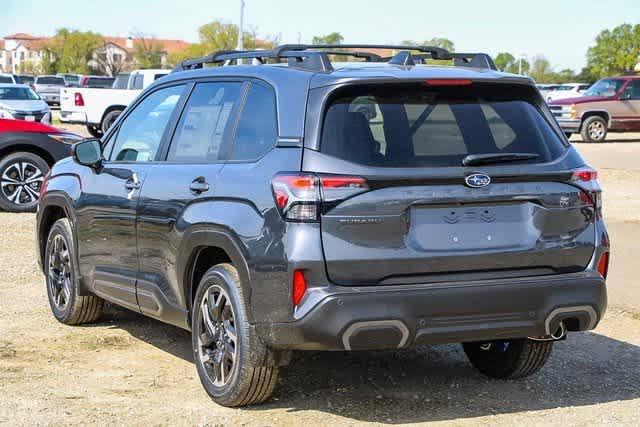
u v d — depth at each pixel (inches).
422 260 202.1
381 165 201.6
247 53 240.5
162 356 269.6
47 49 5201.8
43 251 317.4
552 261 213.9
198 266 234.5
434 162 205.0
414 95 211.9
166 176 242.4
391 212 200.5
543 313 210.5
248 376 213.0
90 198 277.3
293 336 200.4
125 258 260.7
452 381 248.1
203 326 228.4
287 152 206.7
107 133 283.6
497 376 251.1
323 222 198.2
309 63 217.8
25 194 567.8
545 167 213.5
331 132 204.1
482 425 213.2
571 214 216.2
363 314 196.9
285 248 199.6
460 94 216.1
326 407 223.5
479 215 208.1
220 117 235.1
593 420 217.9
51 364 259.3
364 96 208.8
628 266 407.8
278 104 214.7
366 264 199.2
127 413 217.5
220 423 211.0
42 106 1196.5
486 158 207.2
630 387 246.1
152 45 4207.7
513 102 220.4
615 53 4443.9
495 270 209.3
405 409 223.6
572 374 257.6
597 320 219.3
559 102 1317.7
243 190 212.8
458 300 202.7
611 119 1302.9
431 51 247.4
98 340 285.7
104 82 2213.3
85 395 231.5
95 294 287.3
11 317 313.3
